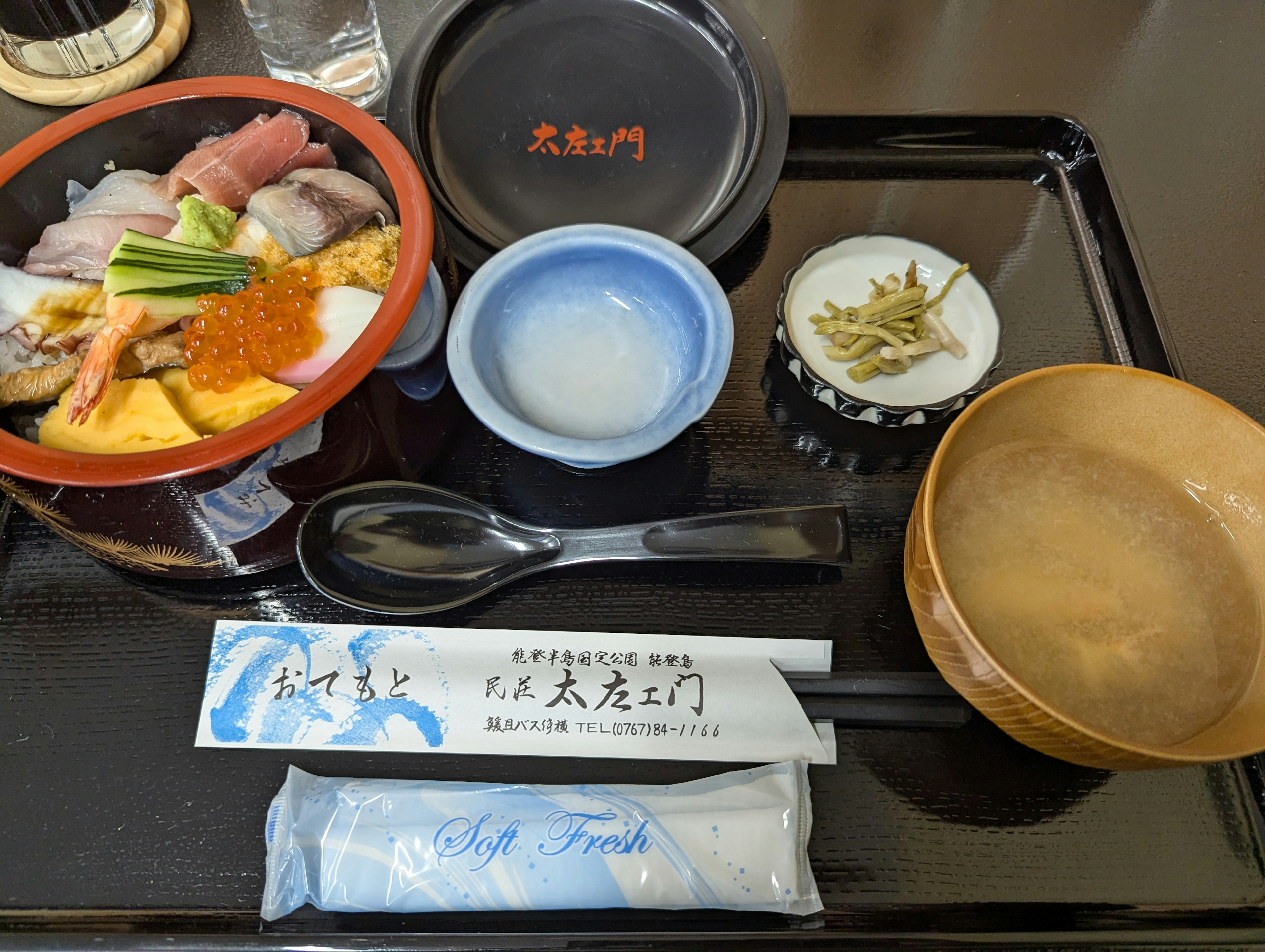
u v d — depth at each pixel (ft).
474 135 1.13
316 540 0.88
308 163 0.97
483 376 0.91
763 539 0.91
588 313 1.02
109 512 0.78
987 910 0.79
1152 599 0.82
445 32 1.13
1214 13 1.33
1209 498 0.86
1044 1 1.33
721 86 1.16
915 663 0.89
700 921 0.78
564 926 0.77
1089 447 0.89
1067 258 1.14
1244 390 1.03
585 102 1.16
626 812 0.78
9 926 0.77
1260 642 0.79
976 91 1.24
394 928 0.77
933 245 1.06
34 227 0.93
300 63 1.16
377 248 0.94
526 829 0.77
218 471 0.75
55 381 0.85
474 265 1.04
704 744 0.83
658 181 1.12
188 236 0.92
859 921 0.78
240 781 0.82
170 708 0.86
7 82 1.18
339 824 0.78
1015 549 0.85
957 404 0.95
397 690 0.84
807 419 1.03
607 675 0.85
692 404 0.86
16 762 0.83
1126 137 1.21
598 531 0.91
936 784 0.83
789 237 1.15
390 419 0.87
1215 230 1.15
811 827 0.81
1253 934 0.77
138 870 0.79
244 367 0.83
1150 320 1.04
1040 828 0.82
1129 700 0.78
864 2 1.32
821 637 0.90
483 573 0.90
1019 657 0.80
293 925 0.77
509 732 0.83
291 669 0.85
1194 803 0.83
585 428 0.95
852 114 1.17
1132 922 0.79
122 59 1.20
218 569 0.89
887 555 0.95
